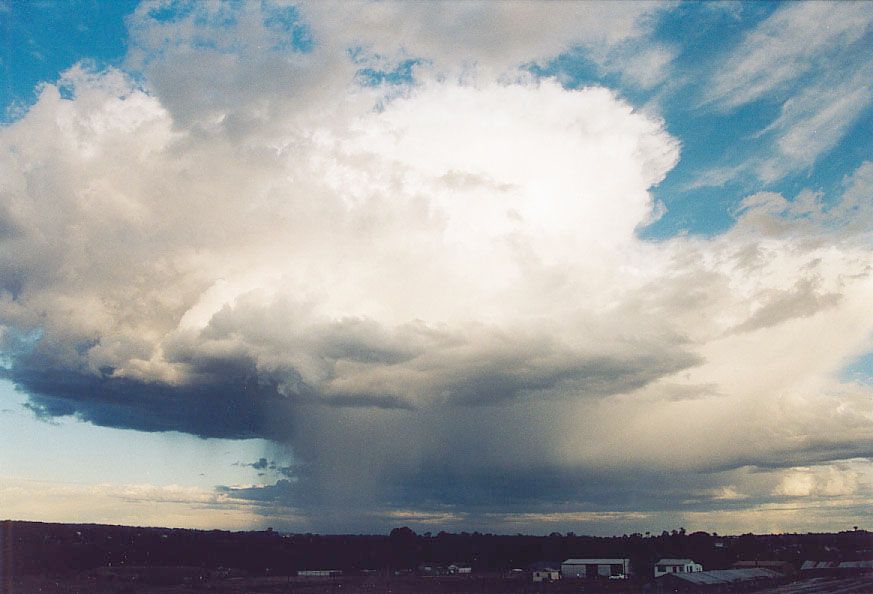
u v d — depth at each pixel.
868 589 101.75
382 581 123.31
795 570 143.00
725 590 107.62
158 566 138.25
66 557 137.88
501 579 128.12
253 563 146.88
